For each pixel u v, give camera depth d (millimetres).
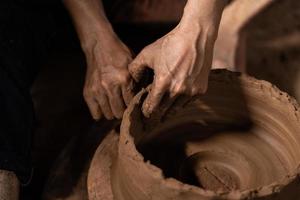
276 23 2531
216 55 2164
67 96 2180
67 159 1747
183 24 1456
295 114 1458
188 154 1609
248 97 1561
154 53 1481
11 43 1569
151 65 1505
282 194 1261
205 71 1453
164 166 1572
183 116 1618
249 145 1604
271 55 2391
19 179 1537
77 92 2189
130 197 1394
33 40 1679
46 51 1779
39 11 1727
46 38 1761
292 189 1284
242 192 1224
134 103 1423
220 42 2168
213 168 1574
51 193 1669
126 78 1601
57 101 2164
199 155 1601
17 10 1622
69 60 2275
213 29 1465
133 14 2203
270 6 2537
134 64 1555
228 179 1542
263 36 2475
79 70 2258
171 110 1537
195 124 1648
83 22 1733
